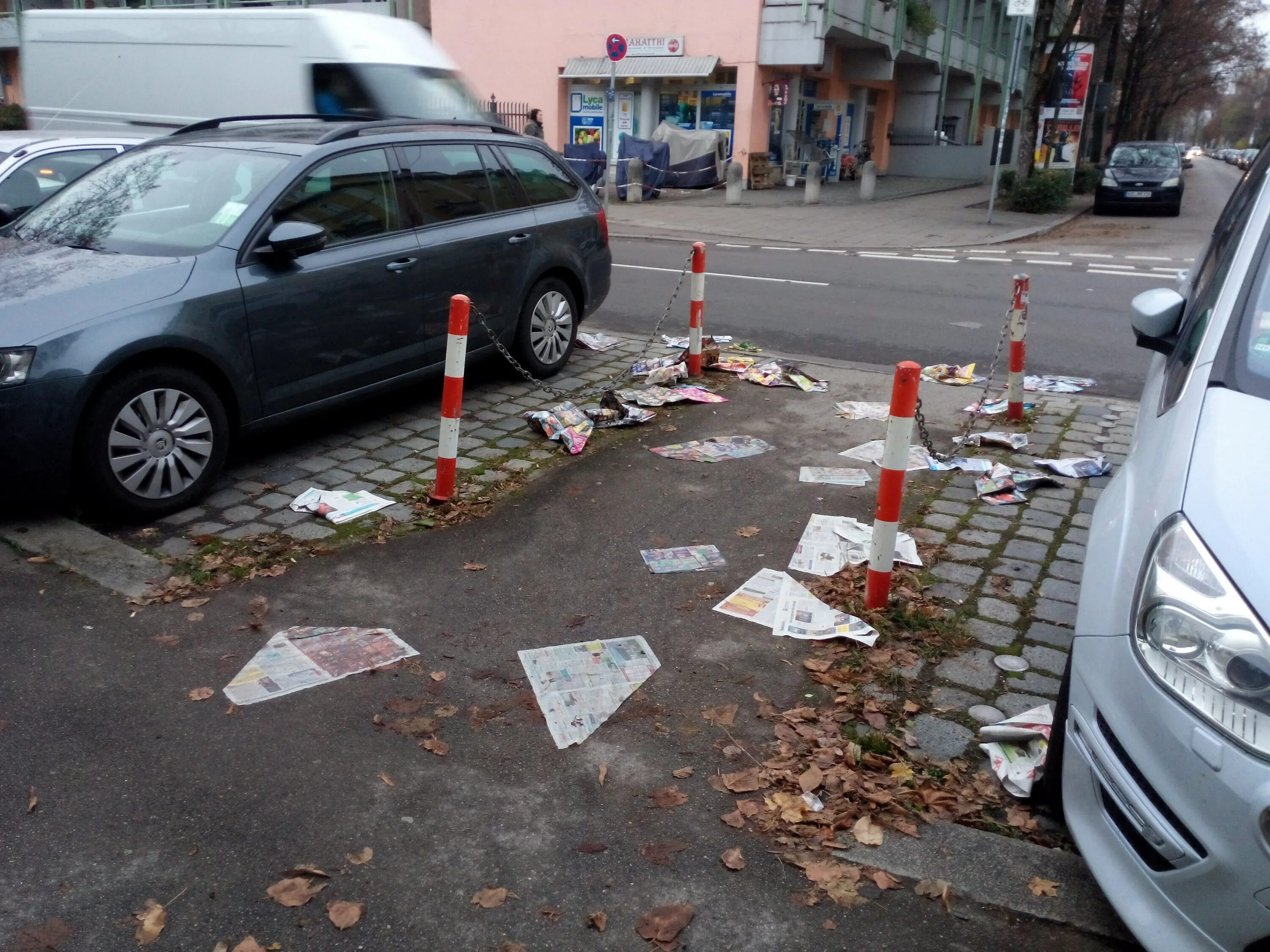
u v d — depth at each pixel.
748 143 26.88
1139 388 8.11
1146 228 20.92
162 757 3.32
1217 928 2.21
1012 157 33.09
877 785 3.26
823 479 5.85
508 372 7.91
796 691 3.79
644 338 9.39
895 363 8.76
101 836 2.97
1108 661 2.50
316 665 3.86
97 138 8.87
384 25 13.84
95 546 4.70
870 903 2.81
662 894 2.82
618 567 4.72
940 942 2.68
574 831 3.06
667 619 4.27
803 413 7.18
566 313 7.82
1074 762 2.66
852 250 16.84
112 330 4.66
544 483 5.73
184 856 2.91
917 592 4.51
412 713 3.59
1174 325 3.57
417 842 3.00
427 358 6.49
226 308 5.16
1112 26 33.50
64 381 4.49
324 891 2.80
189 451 5.11
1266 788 2.09
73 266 5.09
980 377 8.29
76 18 15.11
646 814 3.14
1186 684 2.26
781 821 3.11
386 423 6.65
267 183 5.60
